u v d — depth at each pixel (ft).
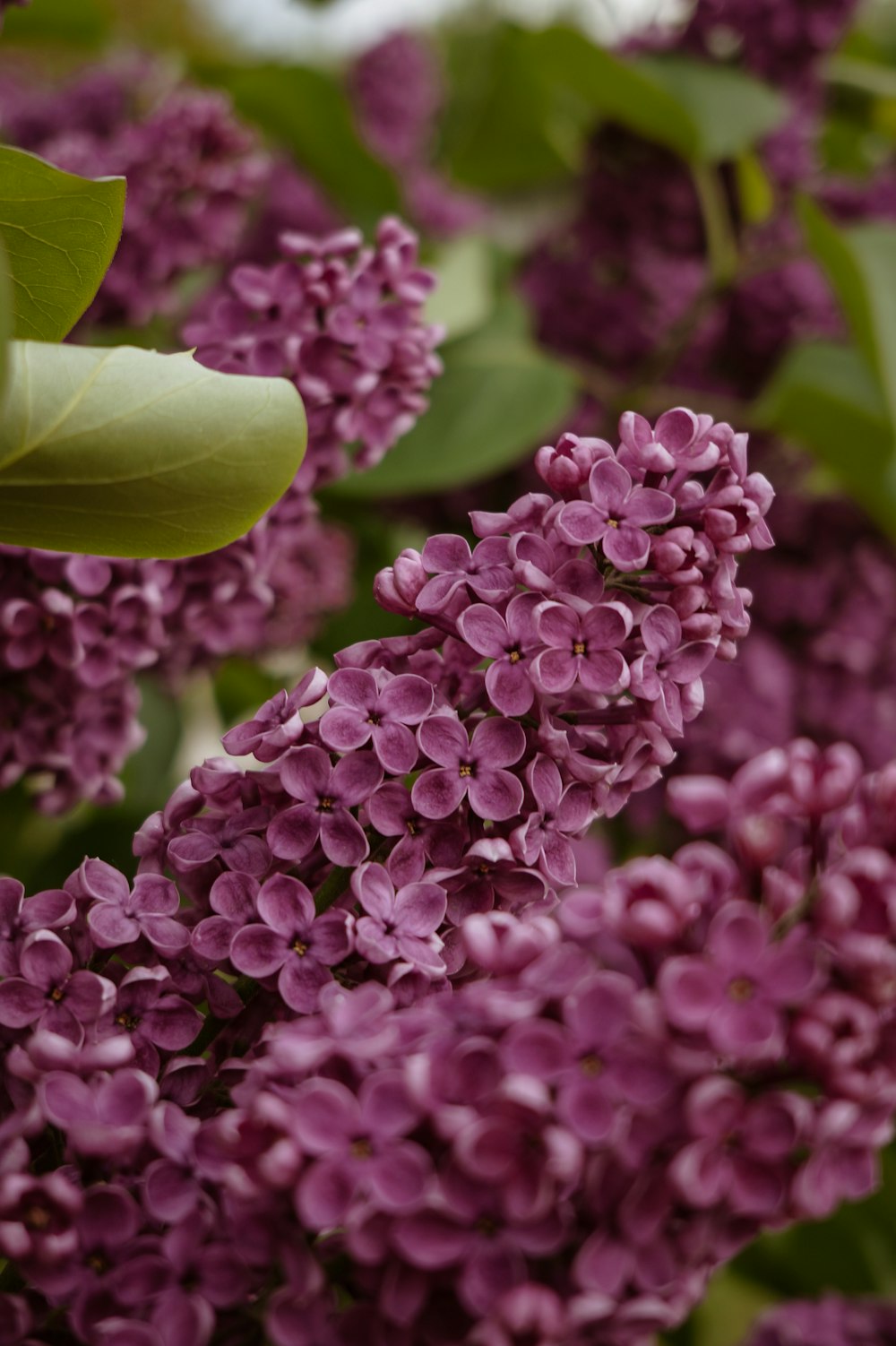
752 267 3.30
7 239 1.85
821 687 3.06
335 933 1.73
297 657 2.98
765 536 1.75
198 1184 1.65
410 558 1.76
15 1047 1.71
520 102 3.79
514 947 1.62
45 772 2.06
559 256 3.51
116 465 1.74
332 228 3.34
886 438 2.99
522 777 1.76
